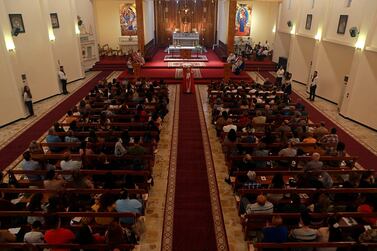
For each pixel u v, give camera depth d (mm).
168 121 12664
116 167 7723
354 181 7230
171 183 8414
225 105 12008
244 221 6344
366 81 12375
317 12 16234
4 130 12031
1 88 12148
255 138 8930
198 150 10258
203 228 6773
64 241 5047
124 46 25438
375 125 12195
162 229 6734
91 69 22125
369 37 12070
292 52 19594
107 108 11398
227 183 8445
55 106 14703
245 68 22359
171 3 27391
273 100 12516
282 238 5117
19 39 13992
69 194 6410
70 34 18438
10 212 5684
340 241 5215
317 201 6238
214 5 27547
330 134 8961
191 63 22031
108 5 24734
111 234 5059
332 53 15297
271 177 7426
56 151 8734
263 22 25688
